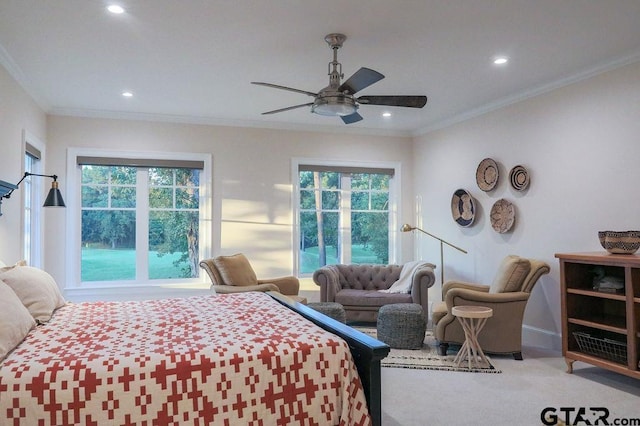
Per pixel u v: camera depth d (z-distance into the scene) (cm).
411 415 294
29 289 262
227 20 309
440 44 351
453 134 594
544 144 459
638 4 289
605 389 339
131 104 520
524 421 285
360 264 630
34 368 176
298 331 225
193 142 586
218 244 591
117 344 207
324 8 293
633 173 376
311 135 635
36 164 509
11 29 321
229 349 197
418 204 667
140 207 580
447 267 605
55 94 479
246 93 477
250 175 607
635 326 330
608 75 396
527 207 480
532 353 438
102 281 567
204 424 181
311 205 649
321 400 197
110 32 328
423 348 456
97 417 171
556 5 290
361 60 384
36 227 501
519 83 448
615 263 341
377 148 663
